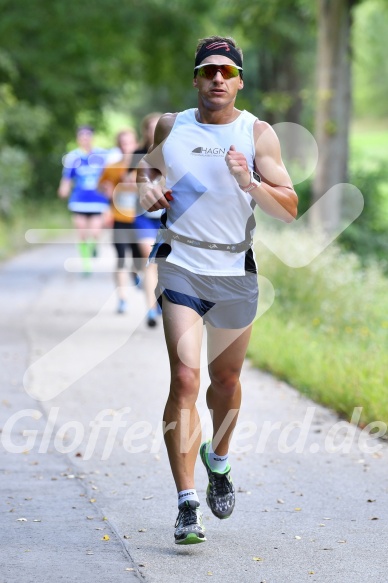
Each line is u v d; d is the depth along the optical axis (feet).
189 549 42.68
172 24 282.97
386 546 43.19
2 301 126.00
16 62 276.21
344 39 140.67
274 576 39.52
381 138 506.07
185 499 42.39
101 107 318.86
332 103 140.56
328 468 55.67
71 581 38.52
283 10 171.42
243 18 167.22
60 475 53.88
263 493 51.21
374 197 162.91
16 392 73.92
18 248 222.48
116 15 272.72
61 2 264.93
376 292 110.63
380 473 54.60
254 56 271.28
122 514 47.42
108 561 40.93
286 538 44.29
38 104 296.10
